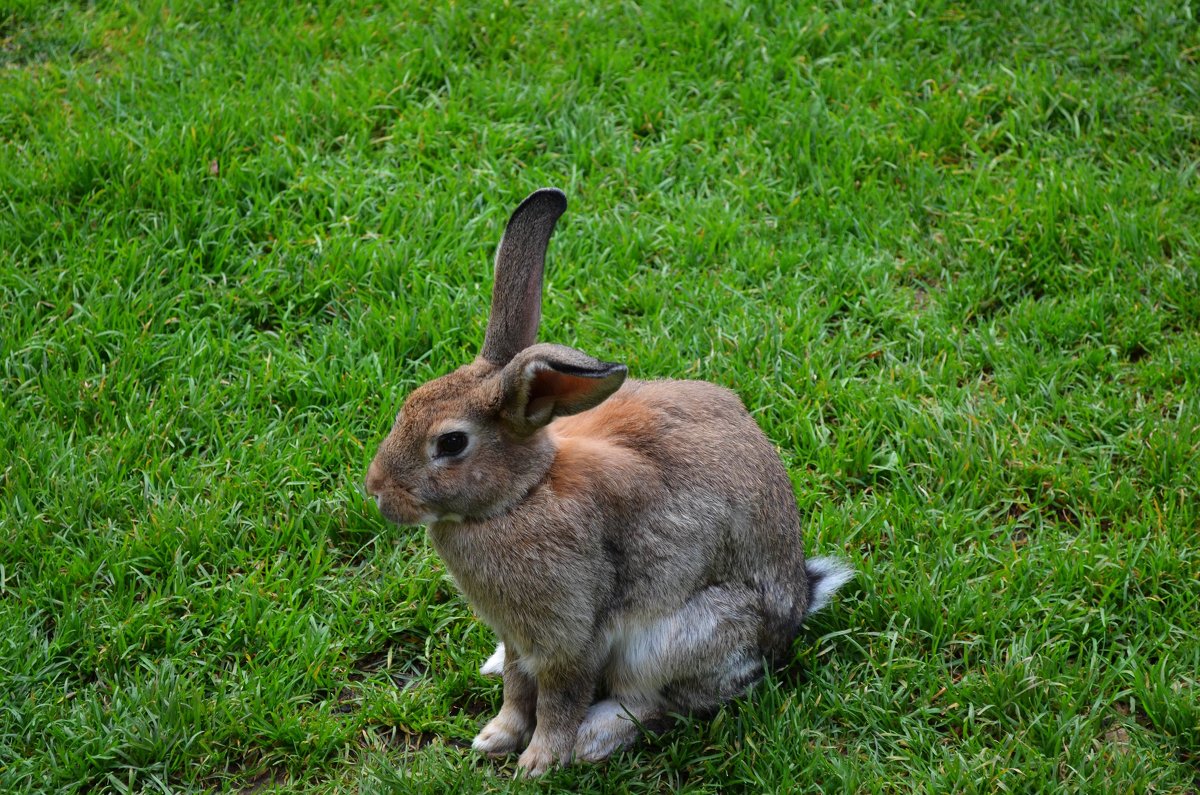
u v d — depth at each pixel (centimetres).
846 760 552
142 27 986
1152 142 893
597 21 984
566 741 564
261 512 663
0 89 923
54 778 551
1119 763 545
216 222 816
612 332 762
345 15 1004
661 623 561
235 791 560
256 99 905
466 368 537
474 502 526
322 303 789
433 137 883
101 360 747
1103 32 977
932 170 866
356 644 615
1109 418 706
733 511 563
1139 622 611
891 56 969
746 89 923
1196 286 783
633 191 858
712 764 565
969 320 794
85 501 659
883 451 700
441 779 553
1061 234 817
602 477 543
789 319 768
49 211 819
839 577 617
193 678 594
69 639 604
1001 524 675
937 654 603
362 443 707
